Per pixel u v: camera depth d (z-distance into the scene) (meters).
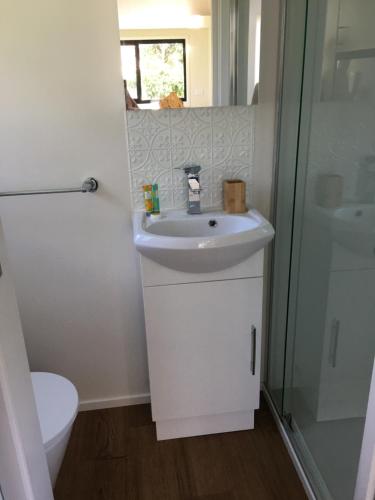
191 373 1.58
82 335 1.80
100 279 1.72
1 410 0.76
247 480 1.52
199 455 1.63
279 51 1.49
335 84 1.22
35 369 1.82
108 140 1.53
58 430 1.23
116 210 1.62
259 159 1.64
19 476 0.83
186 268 1.38
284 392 1.74
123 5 1.39
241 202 1.58
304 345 1.57
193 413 1.65
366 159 1.09
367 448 0.89
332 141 1.26
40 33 1.38
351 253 1.20
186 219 1.54
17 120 1.47
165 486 1.50
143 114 1.52
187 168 1.57
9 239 1.61
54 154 1.52
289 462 1.59
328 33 1.23
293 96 1.47
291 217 1.57
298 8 1.37
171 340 1.52
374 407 0.86
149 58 1.46
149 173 1.60
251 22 1.46
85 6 1.38
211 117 1.56
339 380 1.30
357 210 1.15
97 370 1.87
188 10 1.43
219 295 1.47
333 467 1.32
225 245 1.29
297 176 1.50
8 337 0.78
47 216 1.60
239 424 1.73
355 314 1.19
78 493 1.49
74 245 1.65
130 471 1.57
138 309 1.79
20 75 1.42
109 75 1.46
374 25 1.01
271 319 1.86
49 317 1.75
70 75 1.44
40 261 1.66
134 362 1.87
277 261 1.75
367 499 0.91
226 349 1.56
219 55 1.48
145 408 1.90
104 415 1.87
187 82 1.51
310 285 1.49
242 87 1.53
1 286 0.76
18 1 1.34
